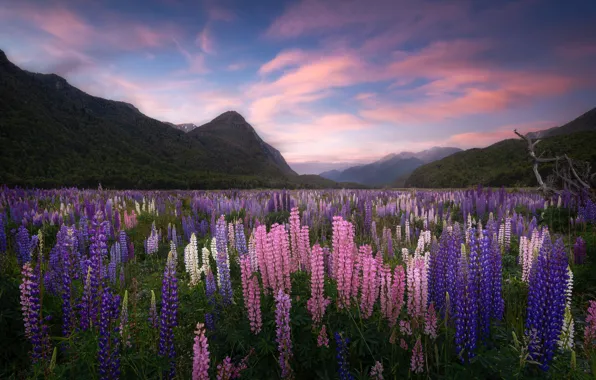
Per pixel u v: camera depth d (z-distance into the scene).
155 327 4.32
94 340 4.00
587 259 7.99
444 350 3.86
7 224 11.57
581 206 13.15
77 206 15.15
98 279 4.37
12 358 4.60
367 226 12.44
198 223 13.75
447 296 3.93
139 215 15.74
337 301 4.29
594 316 4.28
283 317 3.62
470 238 3.84
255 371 3.75
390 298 4.07
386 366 3.81
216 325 4.68
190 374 3.74
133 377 3.90
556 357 3.78
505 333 4.26
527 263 6.62
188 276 7.98
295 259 5.09
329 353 3.83
